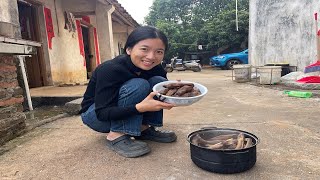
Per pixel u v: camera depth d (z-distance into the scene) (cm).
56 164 186
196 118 306
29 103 393
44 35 598
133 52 180
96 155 200
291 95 448
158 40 175
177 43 2022
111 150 208
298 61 659
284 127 258
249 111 338
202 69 1684
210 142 183
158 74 221
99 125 214
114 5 690
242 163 162
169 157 193
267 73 606
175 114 331
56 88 562
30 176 169
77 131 265
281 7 696
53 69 627
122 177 165
